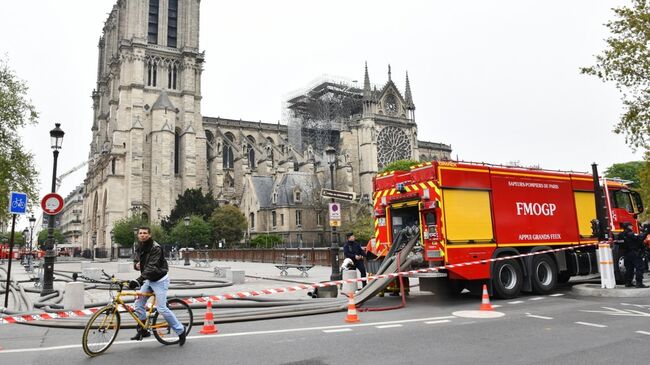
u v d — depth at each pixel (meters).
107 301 16.91
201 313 13.95
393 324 11.93
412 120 113.88
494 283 16.06
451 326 11.50
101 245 92.12
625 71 20.17
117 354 9.11
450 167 15.96
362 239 72.56
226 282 24.97
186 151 91.00
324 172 94.00
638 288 16.64
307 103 114.75
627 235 17.23
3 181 39.28
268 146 103.25
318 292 17.36
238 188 99.12
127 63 90.94
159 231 73.75
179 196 81.69
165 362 8.44
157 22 96.69
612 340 9.64
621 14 20.36
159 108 89.00
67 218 194.62
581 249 19.12
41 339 11.06
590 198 19.77
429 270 15.35
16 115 41.12
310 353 8.93
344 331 11.07
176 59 96.88
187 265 48.94
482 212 16.31
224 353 9.04
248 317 12.90
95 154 105.81
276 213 85.62
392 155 108.69
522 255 16.67
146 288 9.64
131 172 85.62
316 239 85.88
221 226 78.38
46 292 19.06
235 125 109.75
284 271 30.05
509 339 9.92
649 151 28.14
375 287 15.38
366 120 105.88
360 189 104.94
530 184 17.83
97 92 115.31
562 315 12.78
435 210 15.61
